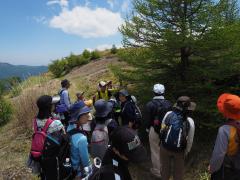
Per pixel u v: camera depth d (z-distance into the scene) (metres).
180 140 5.21
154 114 6.30
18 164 7.96
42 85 13.33
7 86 14.19
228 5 7.51
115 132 2.39
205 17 7.19
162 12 7.71
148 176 6.75
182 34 7.00
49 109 4.20
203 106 7.19
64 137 3.99
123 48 8.50
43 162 3.98
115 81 13.31
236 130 3.77
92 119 6.97
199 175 6.84
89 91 14.04
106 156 2.46
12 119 12.30
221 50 7.57
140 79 8.19
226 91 7.75
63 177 4.00
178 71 8.01
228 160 3.79
